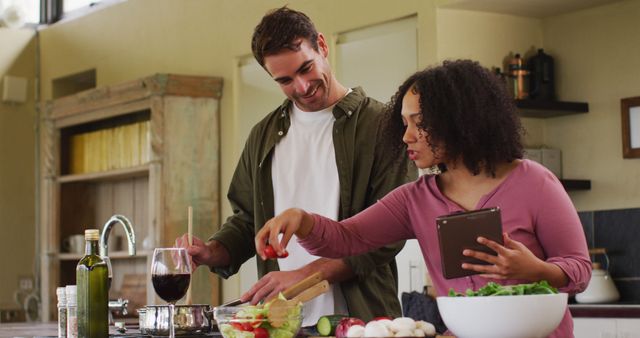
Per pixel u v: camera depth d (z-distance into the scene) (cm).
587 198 492
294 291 230
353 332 178
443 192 212
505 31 494
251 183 296
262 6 574
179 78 595
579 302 461
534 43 506
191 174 600
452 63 204
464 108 198
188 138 600
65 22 748
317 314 269
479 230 180
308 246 220
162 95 596
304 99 275
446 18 471
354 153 274
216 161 606
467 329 170
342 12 521
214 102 607
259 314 197
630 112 471
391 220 222
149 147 635
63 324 247
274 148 288
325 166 278
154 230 594
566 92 501
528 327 167
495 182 204
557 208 196
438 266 212
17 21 737
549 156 497
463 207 206
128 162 659
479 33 483
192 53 630
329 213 275
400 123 216
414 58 482
